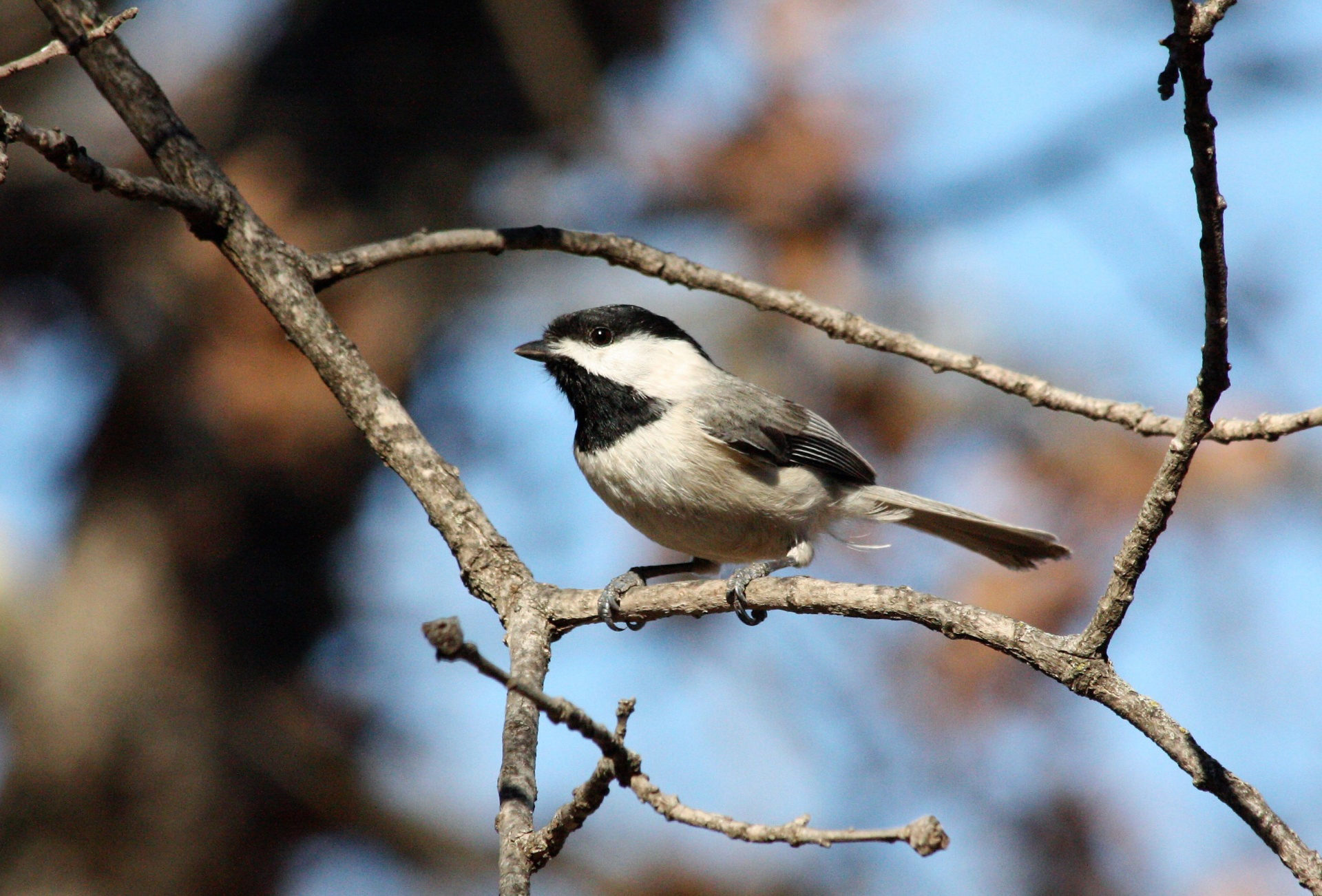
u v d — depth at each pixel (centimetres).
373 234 1209
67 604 1201
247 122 1241
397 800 1221
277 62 1259
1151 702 477
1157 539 464
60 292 1236
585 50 1193
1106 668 485
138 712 1170
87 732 1167
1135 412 666
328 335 654
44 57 557
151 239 1181
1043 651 491
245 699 1196
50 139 550
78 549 1223
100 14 699
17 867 1141
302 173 1209
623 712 443
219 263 1119
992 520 892
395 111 1240
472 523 619
